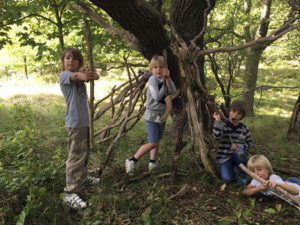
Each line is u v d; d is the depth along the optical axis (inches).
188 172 132.2
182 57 143.8
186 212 101.7
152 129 127.8
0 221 87.7
